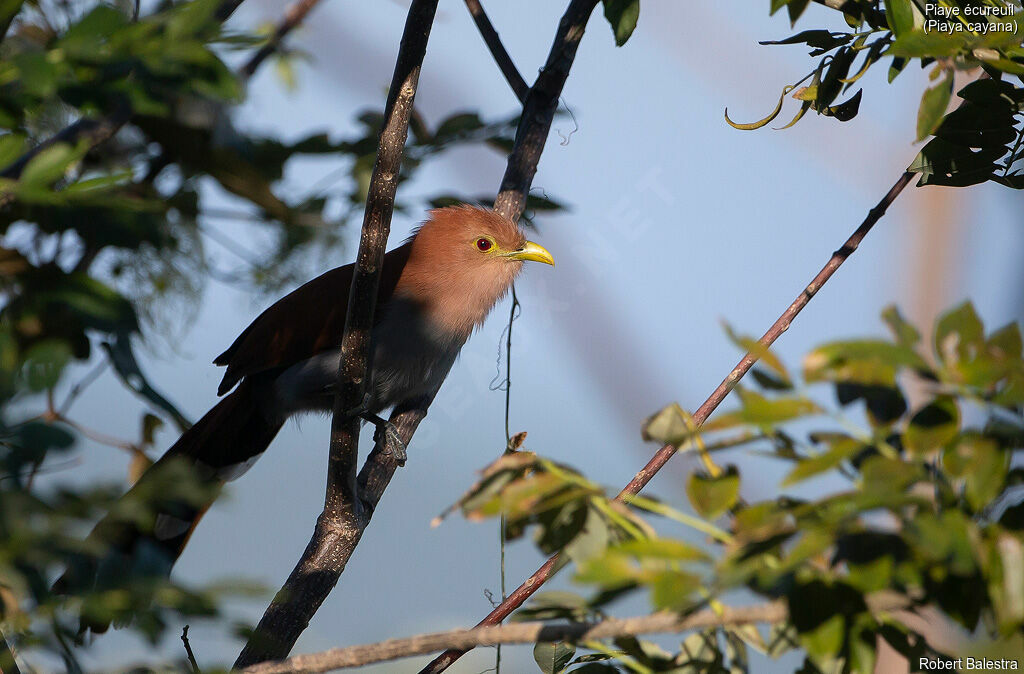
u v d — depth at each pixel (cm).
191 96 474
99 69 365
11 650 312
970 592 278
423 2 486
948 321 291
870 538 277
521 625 316
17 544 288
